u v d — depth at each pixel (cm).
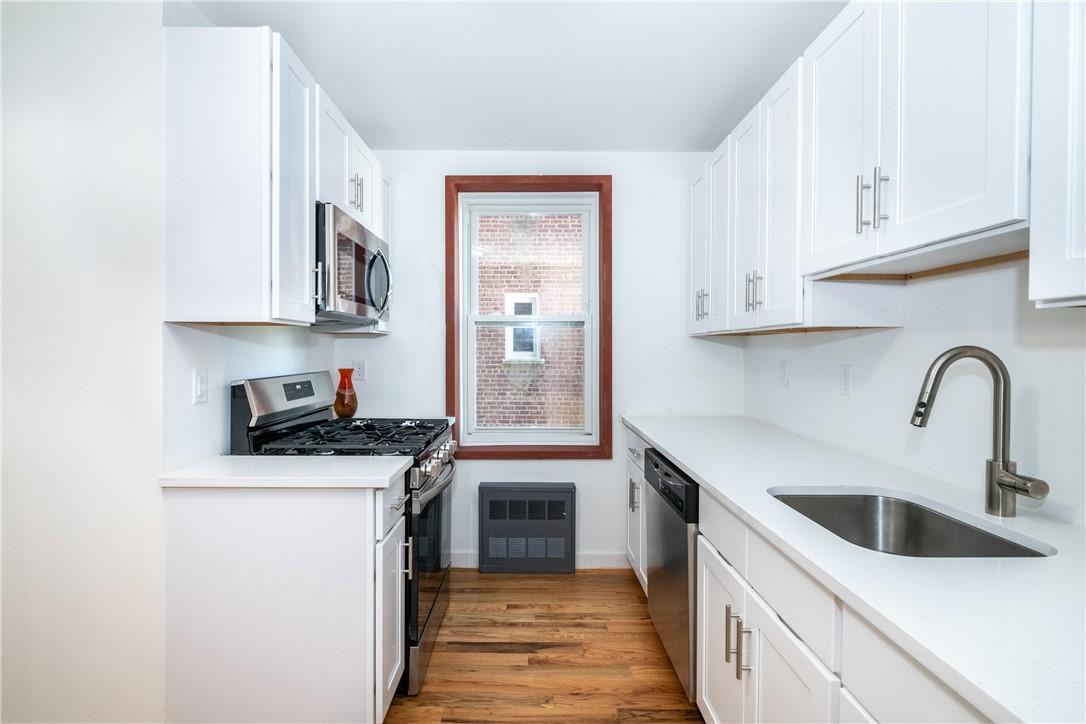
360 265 218
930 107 112
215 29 155
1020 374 128
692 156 308
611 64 218
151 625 156
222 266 156
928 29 113
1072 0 83
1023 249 120
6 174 156
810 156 161
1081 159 82
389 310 292
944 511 132
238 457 181
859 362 194
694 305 286
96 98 155
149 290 155
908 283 168
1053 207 87
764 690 122
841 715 93
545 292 320
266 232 155
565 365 321
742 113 261
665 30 195
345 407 265
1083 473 114
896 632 75
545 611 253
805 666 103
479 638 229
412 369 306
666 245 308
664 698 189
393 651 172
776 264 183
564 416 321
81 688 157
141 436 156
